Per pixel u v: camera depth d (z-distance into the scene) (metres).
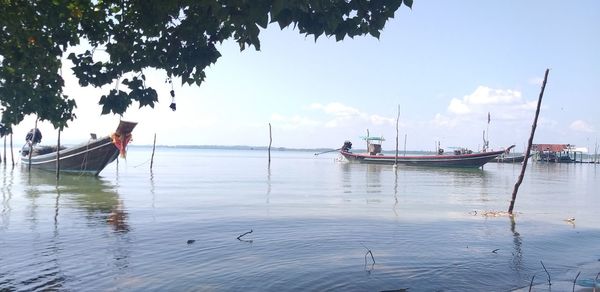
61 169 37.75
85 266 8.82
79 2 5.46
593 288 7.86
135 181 31.88
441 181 35.50
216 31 4.88
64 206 17.56
